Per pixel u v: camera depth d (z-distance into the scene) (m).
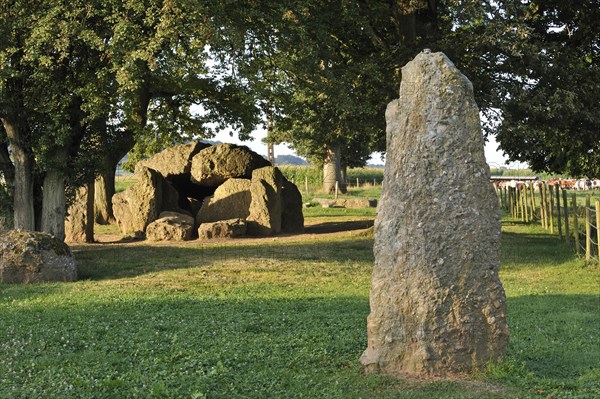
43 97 22.36
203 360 9.47
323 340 10.70
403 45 26.44
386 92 26.06
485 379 8.48
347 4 25.36
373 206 48.47
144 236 29.80
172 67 23.52
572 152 30.80
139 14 21.83
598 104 26.38
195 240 28.66
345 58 29.84
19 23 21.31
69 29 20.88
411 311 8.79
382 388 8.24
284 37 23.67
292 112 26.73
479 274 8.84
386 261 8.99
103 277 19.11
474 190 8.96
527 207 35.44
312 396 7.99
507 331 8.92
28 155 23.70
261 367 9.24
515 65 24.94
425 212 8.88
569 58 26.06
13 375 8.90
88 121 23.80
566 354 10.03
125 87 21.08
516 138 24.66
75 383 8.43
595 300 15.12
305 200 54.97
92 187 29.22
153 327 11.83
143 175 30.39
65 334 11.20
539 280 18.41
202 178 31.48
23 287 17.09
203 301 15.03
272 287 17.30
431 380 8.48
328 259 22.34
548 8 28.09
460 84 9.12
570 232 27.84
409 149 9.08
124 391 8.16
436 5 29.02
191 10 21.08
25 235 18.34
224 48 23.64
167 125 30.70
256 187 30.17
